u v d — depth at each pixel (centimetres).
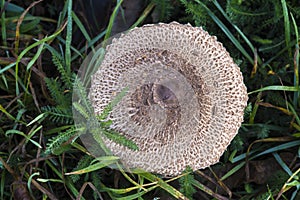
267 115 70
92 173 66
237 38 71
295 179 66
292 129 69
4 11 69
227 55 61
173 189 64
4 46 69
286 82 70
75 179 64
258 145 69
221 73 60
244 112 66
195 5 68
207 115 61
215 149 61
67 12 71
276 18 69
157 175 65
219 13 70
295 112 68
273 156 69
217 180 67
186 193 64
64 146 65
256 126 69
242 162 68
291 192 67
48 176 68
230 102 60
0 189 66
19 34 70
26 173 66
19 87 69
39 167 67
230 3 68
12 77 69
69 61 67
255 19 71
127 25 72
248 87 70
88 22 73
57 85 67
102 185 66
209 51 61
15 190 65
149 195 67
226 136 61
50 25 73
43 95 69
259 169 68
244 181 68
